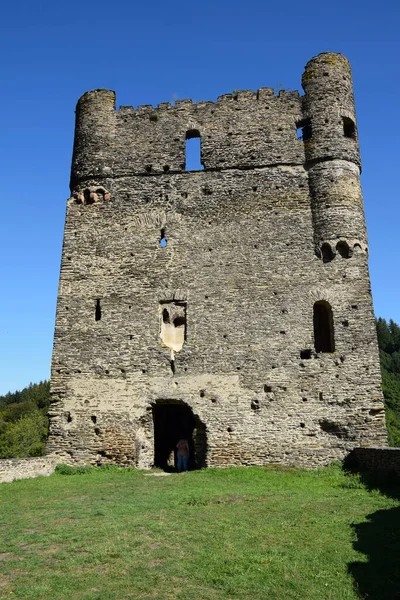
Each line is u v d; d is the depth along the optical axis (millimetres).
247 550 9148
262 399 18953
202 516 11531
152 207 21828
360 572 8094
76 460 19516
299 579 7836
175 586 7648
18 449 61719
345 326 19250
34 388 111938
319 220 20266
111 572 8180
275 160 21484
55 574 8141
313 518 11305
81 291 21250
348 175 20641
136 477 17375
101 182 22359
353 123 21734
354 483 15102
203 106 22766
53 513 12070
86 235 21938
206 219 21297
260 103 22344
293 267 20078
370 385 18594
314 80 21938
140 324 20469
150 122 22891
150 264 21109
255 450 18562
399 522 10648
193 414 19203
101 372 20203
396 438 45656
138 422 19469
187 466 19938
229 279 20375
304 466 18188
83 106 23594
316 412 18625
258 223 20859
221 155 22000
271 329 19562
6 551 9312
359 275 19672
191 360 19719
